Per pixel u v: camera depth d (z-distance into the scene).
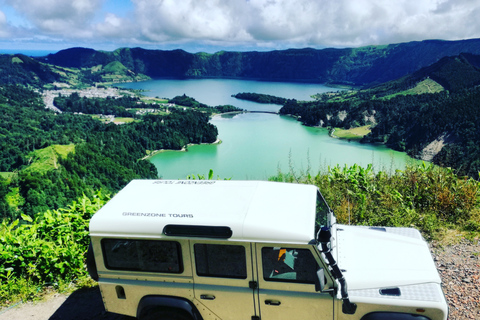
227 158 170.12
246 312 4.13
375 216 7.75
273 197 4.50
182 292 4.24
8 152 168.25
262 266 3.92
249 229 3.86
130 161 165.12
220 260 4.03
